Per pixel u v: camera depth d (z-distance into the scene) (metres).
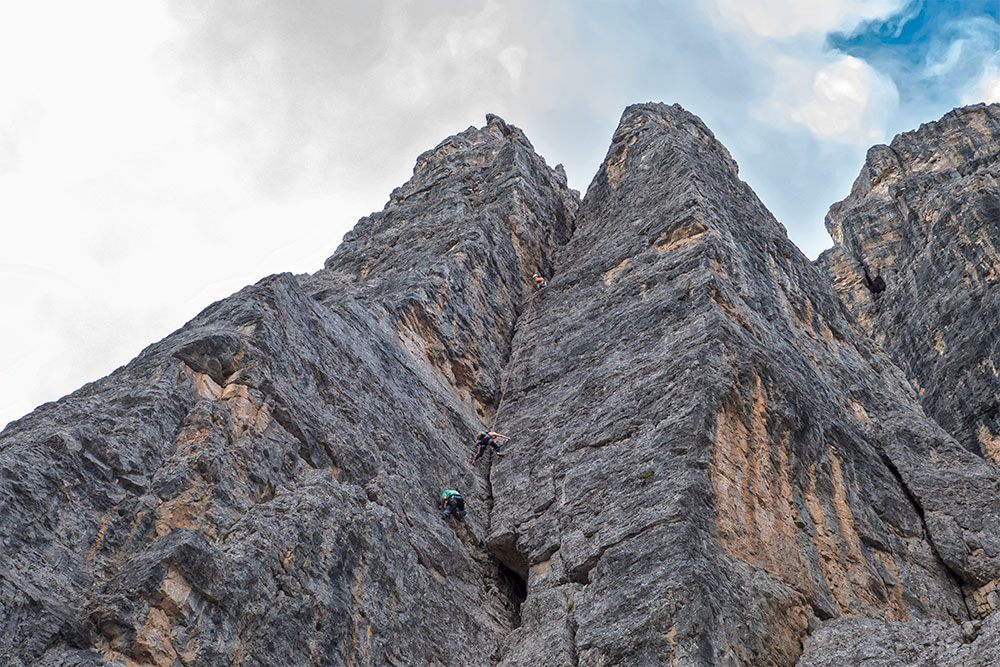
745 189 45.66
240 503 22.69
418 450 29.27
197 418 23.53
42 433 21.50
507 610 27.19
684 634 21.70
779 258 38.91
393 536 25.22
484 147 53.31
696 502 24.61
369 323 32.34
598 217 45.34
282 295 28.58
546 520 27.59
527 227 44.03
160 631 19.12
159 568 19.64
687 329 30.86
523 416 32.72
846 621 23.47
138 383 24.03
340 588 22.80
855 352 37.44
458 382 34.41
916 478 29.73
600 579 24.44
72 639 18.42
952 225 60.72
